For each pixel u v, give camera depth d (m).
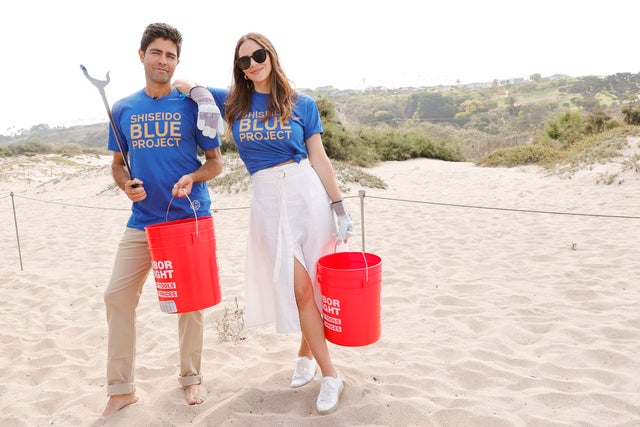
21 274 6.06
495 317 4.03
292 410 2.70
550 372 3.10
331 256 2.76
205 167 2.79
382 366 3.22
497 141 34.72
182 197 2.75
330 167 2.75
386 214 9.24
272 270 2.72
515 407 2.70
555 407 2.69
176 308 2.56
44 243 8.16
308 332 2.68
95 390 3.11
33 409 2.94
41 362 3.62
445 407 2.70
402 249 6.50
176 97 2.72
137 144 2.69
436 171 15.92
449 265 5.70
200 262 2.55
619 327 3.66
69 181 17.36
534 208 9.27
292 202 2.65
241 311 4.27
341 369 3.15
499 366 3.19
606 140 14.49
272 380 3.04
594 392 2.77
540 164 15.38
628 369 3.08
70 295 5.14
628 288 4.58
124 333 2.75
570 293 4.51
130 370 2.80
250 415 2.66
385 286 5.03
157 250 2.49
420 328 3.92
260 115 2.63
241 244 7.22
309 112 2.71
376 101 90.12
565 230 7.07
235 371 3.20
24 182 19.70
